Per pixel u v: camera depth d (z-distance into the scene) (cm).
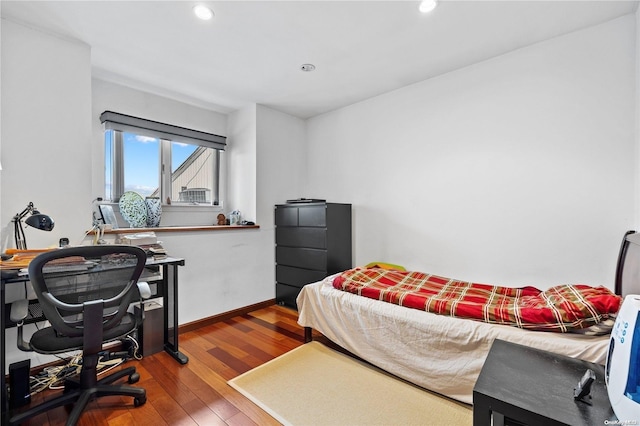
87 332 149
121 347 235
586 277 209
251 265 336
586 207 209
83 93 219
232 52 234
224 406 169
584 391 91
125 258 172
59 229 208
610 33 198
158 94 312
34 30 200
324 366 212
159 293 242
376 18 194
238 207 361
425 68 263
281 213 352
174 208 328
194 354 231
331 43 223
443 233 278
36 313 184
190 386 188
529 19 196
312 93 315
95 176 274
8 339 191
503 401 91
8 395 176
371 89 307
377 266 302
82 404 153
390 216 316
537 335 150
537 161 227
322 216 313
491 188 249
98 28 202
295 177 384
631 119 193
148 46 225
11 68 191
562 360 115
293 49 230
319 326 239
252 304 336
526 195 233
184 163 337
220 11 185
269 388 186
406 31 209
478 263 257
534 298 193
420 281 250
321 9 184
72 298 152
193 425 154
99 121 277
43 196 203
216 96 320
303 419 159
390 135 314
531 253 231
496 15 192
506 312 164
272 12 187
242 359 223
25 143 196
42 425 154
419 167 293
